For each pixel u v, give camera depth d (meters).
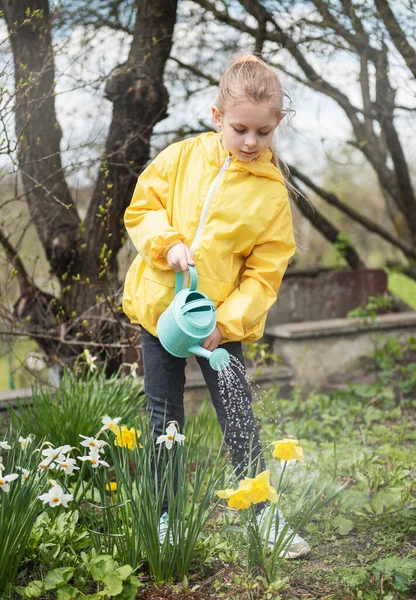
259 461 2.12
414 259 5.55
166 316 2.00
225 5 3.67
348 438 3.41
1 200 4.14
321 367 4.51
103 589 1.90
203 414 3.40
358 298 5.03
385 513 2.36
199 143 2.17
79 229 3.85
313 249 7.13
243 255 2.13
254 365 4.21
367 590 1.95
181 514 1.98
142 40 3.60
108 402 2.95
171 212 2.15
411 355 4.82
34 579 1.98
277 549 2.00
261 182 2.09
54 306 3.87
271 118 1.94
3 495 1.89
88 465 2.68
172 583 1.97
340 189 7.20
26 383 4.66
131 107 3.65
